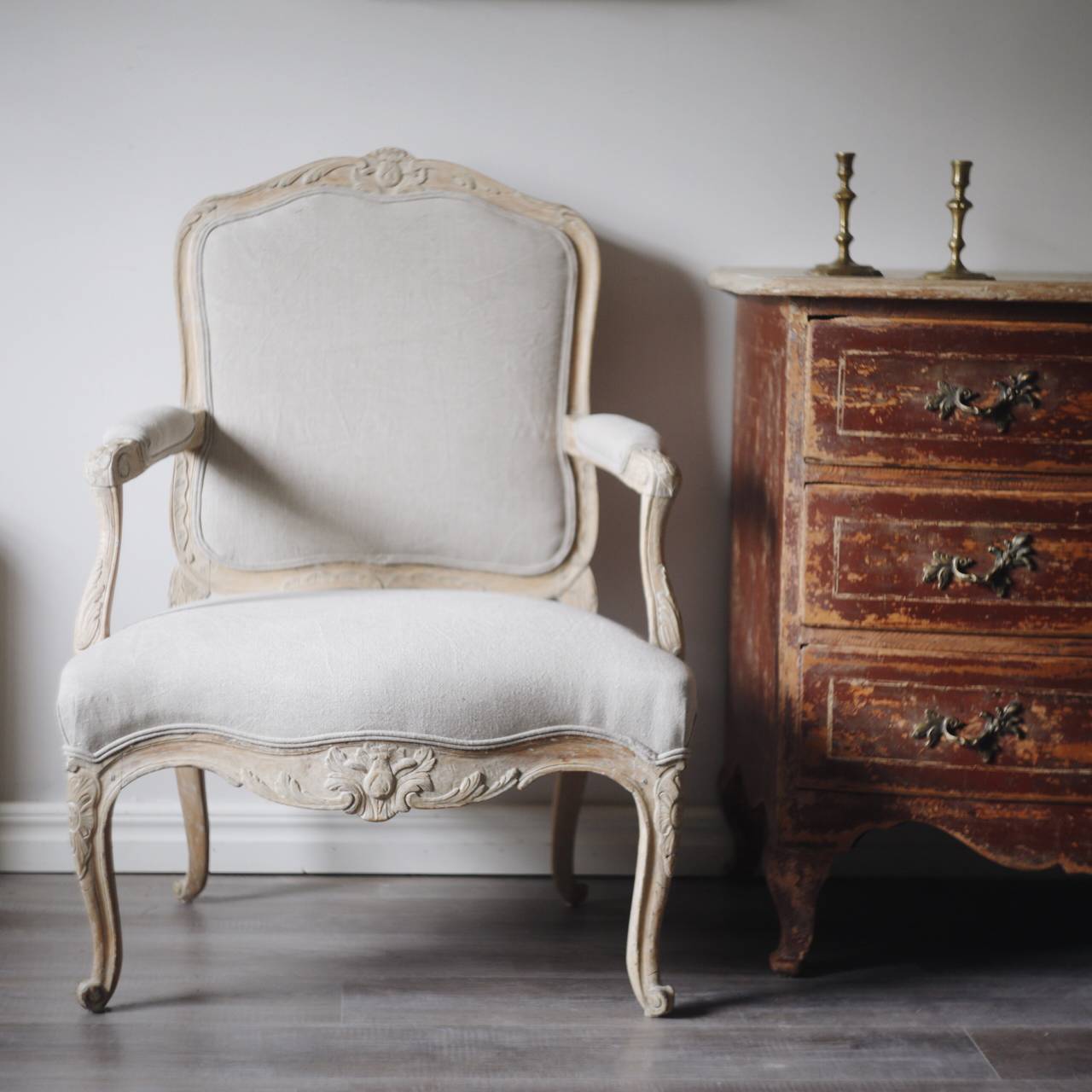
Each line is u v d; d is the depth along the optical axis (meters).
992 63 2.21
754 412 2.01
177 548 1.98
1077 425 1.76
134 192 2.17
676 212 2.22
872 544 1.79
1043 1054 1.69
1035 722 1.80
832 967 1.93
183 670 1.57
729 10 2.18
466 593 1.82
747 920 2.09
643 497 1.69
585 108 2.19
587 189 2.21
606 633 1.67
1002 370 1.75
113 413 2.21
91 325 2.19
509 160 2.20
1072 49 2.20
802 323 1.77
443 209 2.02
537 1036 1.70
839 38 2.19
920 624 1.79
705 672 2.30
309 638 1.61
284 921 2.04
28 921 2.02
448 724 1.57
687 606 2.29
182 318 2.00
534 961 1.92
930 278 1.87
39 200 2.16
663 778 1.64
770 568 1.88
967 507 1.77
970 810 1.82
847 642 1.81
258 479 1.99
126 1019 1.71
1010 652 1.79
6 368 2.19
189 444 1.94
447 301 2.01
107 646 1.61
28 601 2.24
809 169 2.22
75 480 2.22
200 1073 1.59
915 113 2.21
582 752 1.62
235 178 2.17
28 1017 1.71
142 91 2.15
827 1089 1.59
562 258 2.04
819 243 2.24
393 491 2.00
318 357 1.99
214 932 1.99
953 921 2.11
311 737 1.56
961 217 1.95
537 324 2.02
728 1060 1.65
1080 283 1.72
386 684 1.56
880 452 1.77
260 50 2.15
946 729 1.80
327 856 2.25
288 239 1.99
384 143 2.18
